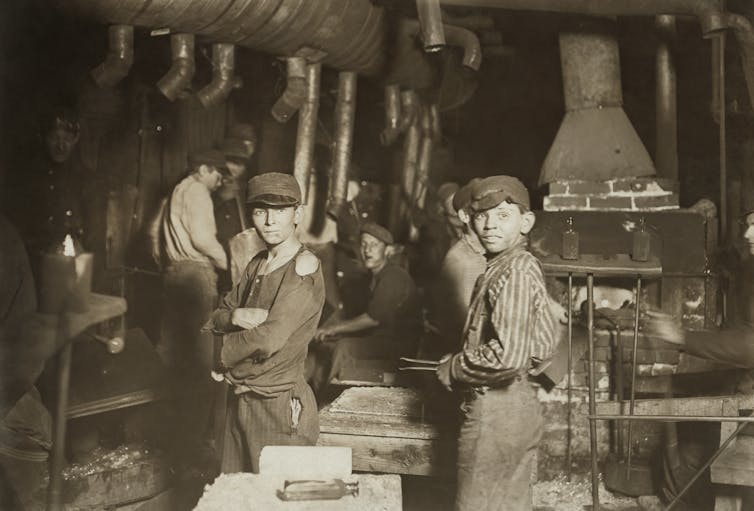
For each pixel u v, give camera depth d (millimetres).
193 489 5504
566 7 6020
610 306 5605
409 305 6809
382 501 3150
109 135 6793
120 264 6895
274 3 6008
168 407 5938
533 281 3660
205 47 6930
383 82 7898
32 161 5652
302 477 3363
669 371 5383
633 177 5918
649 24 7996
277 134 8109
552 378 5316
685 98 8320
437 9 5848
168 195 6625
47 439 4543
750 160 7465
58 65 5961
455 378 3748
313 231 8156
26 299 4492
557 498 5141
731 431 4500
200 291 6352
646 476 5102
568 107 6180
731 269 5508
